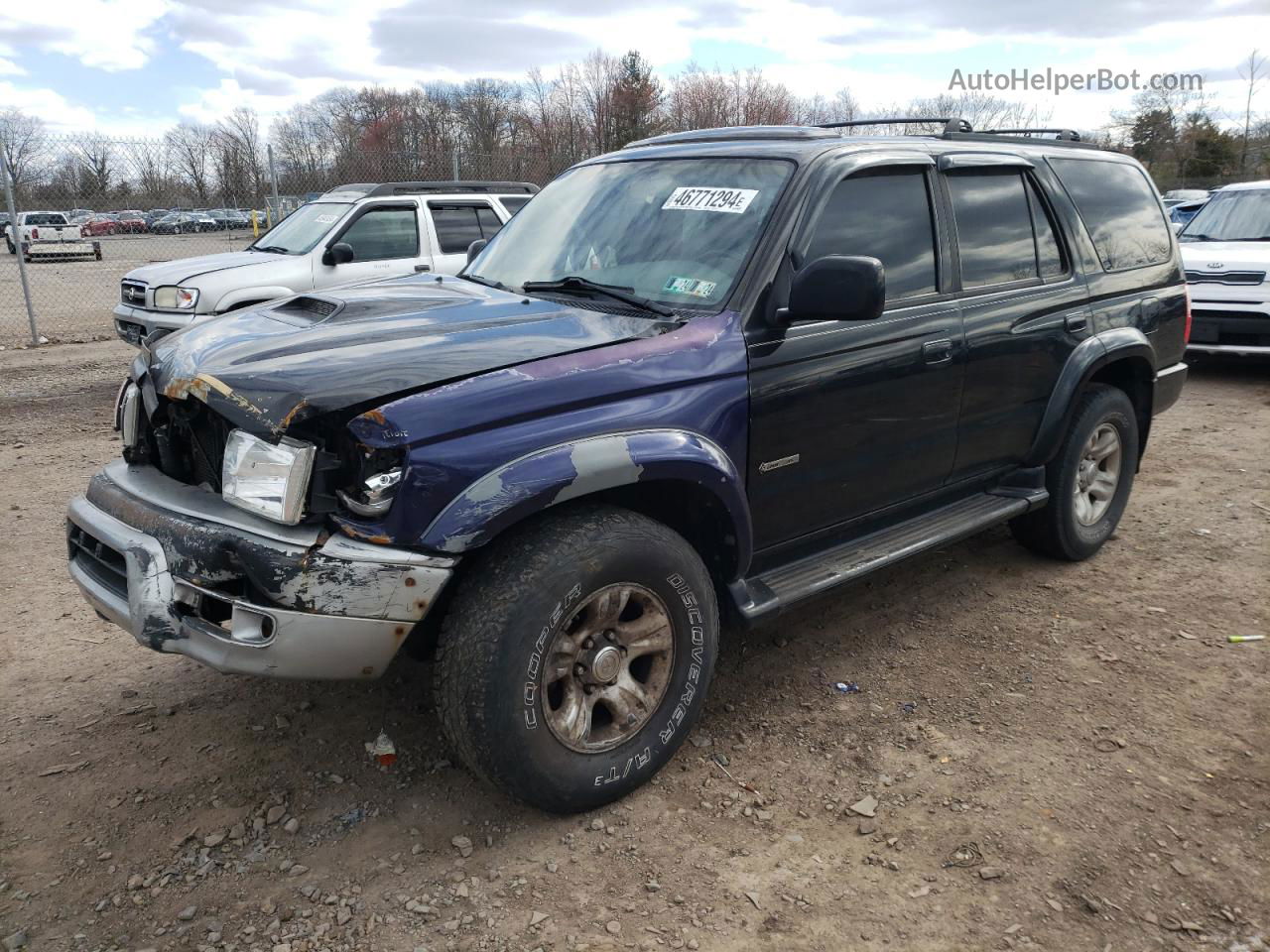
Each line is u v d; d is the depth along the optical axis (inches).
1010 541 201.5
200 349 112.8
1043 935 93.9
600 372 106.9
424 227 371.2
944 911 97.1
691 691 117.0
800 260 125.0
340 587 93.9
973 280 151.8
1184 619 164.2
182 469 115.0
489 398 99.0
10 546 194.7
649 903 98.5
